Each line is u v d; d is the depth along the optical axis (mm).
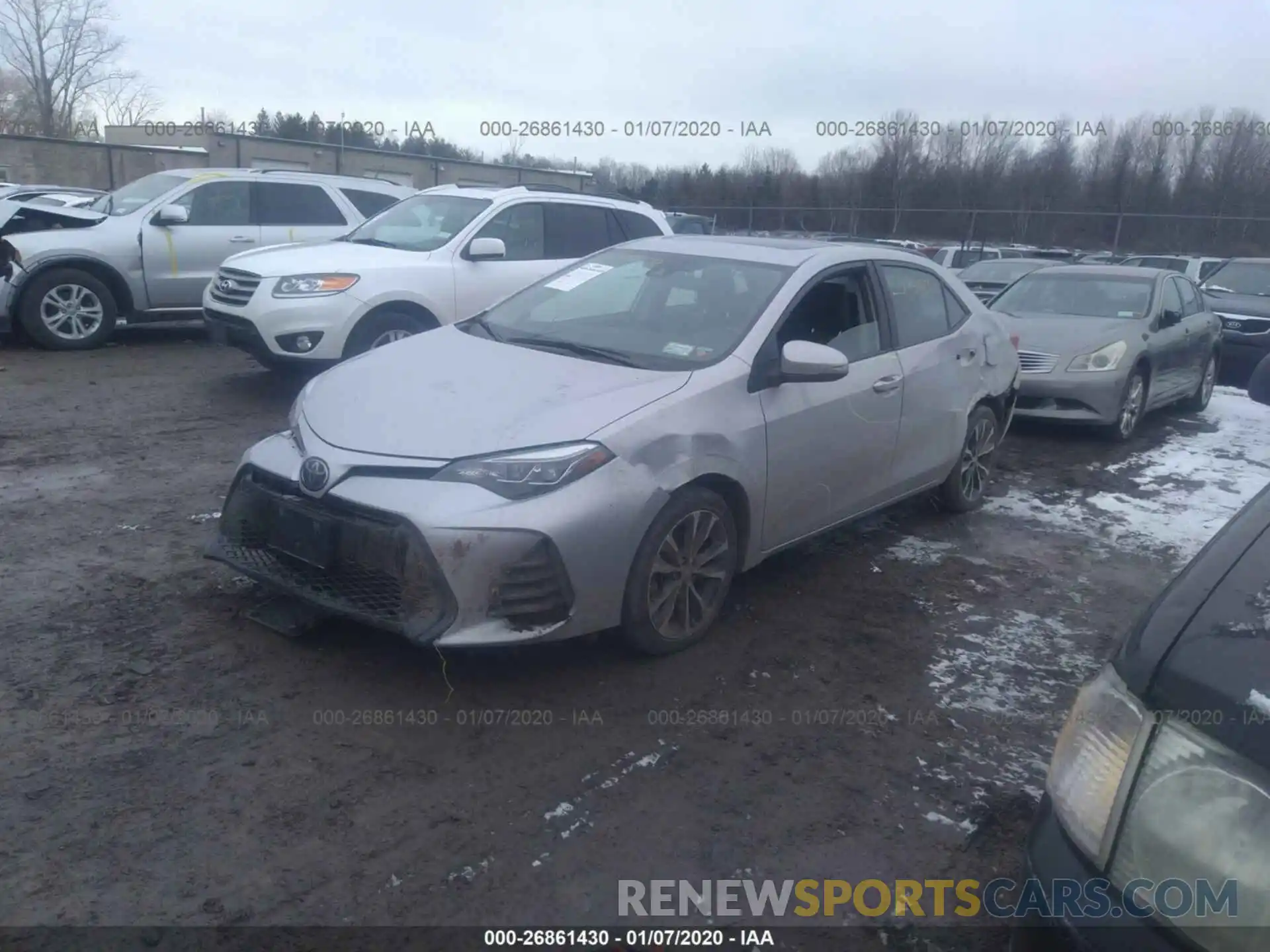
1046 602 5199
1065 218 26703
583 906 2861
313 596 3893
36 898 2754
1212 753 1841
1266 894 1718
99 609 4418
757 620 4742
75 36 42094
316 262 8492
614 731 3727
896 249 6023
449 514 3605
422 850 3037
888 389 5223
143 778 3281
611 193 11367
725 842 3158
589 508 3738
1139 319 9609
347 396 4258
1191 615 2072
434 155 33562
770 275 5004
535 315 5234
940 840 3236
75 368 9727
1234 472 8273
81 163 29906
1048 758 3727
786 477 4625
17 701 3668
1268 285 14883
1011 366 6609
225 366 10266
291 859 2965
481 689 3947
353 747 3521
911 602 5078
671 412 4082
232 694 3805
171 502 5887
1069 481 7703
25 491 5949
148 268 10812
